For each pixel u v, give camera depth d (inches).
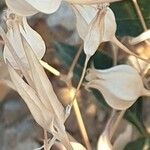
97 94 9.0
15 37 7.0
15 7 6.8
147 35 7.8
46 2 6.4
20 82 6.6
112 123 7.8
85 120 14.5
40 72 6.6
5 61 7.0
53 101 6.6
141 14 8.4
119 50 9.3
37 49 7.2
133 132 8.8
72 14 15.5
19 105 16.2
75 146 7.6
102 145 7.7
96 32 6.8
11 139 16.1
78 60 9.5
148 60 7.6
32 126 15.9
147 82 8.0
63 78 8.1
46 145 6.9
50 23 15.5
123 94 7.6
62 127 6.6
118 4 9.0
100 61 9.2
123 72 7.6
